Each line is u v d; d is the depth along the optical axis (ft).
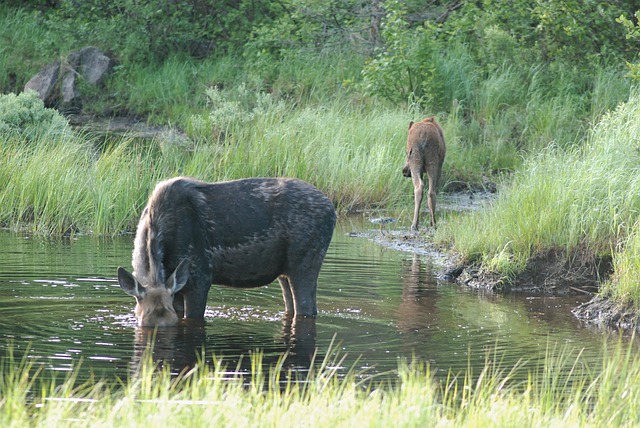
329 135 166.81
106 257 109.19
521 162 172.45
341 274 103.45
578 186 106.93
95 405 54.95
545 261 101.45
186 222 80.18
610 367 62.08
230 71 230.89
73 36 242.78
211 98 200.13
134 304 85.61
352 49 230.48
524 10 217.56
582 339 78.43
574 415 53.98
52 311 82.02
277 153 157.28
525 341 76.95
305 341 74.59
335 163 157.99
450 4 236.63
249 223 81.41
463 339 76.69
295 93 212.43
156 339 73.87
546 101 195.42
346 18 241.14
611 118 126.41
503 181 148.97
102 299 87.15
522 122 189.26
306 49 232.32
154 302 77.56
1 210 134.10
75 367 65.51
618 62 202.80
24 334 74.02
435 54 201.26
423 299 92.07
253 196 82.12
